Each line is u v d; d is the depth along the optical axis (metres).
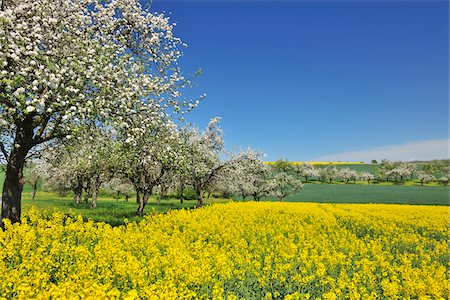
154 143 15.84
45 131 14.73
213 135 34.31
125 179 31.58
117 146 13.74
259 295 8.98
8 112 11.10
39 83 10.86
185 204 43.44
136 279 8.46
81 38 12.52
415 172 102.75
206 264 9.98
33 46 11.58
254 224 19.84
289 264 10.09
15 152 14.31
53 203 37.56
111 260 10.01
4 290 7.45
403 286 10.28
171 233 16.56
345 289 9.33
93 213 27.20
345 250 14.08
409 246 16.55
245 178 38.53
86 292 6.76
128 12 14.53
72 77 11.34
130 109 13.03
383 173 101.94
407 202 54.94
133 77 13.52
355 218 23.92
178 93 14.62
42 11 12.15
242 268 10.16
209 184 36.66
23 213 21.31
